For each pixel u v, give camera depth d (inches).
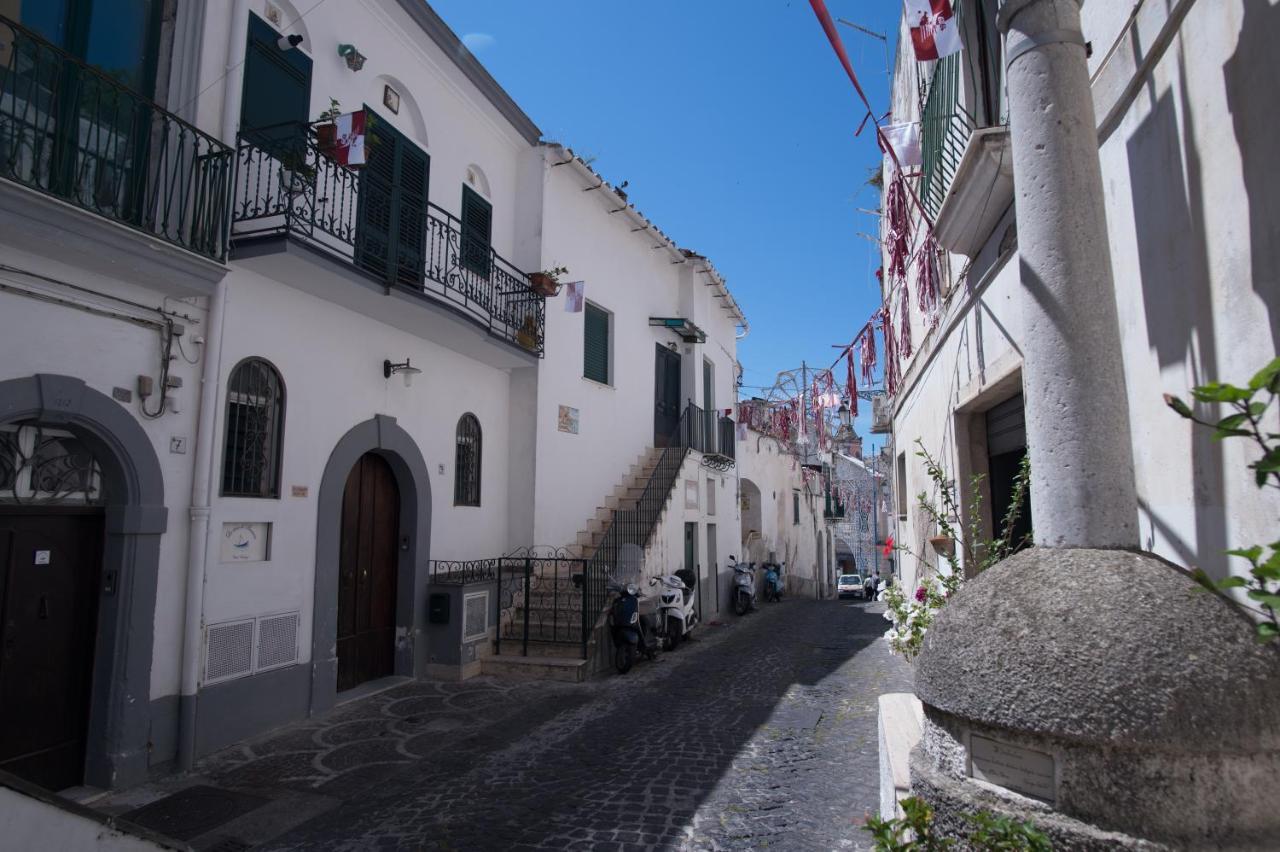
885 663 405.7
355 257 319.9
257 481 268.1
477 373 418.9
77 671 213.0
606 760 235.6
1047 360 94.6
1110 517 89.8
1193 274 99.8
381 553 348.8
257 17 279.3
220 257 244.5
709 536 669.3
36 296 196.7
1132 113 116.8
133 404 220.5
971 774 84.8
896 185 263.7
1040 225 96.7
